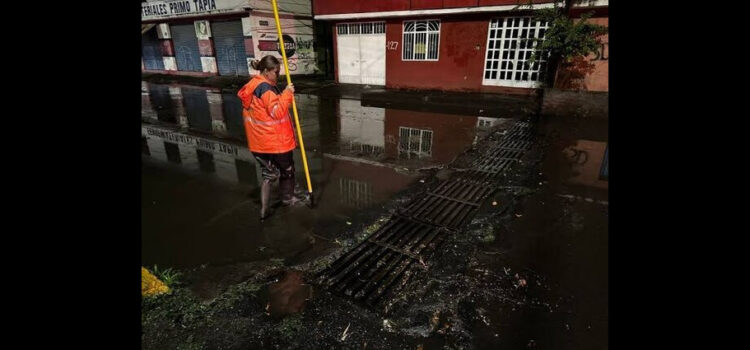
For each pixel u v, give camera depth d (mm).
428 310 2318
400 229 3373
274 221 3578
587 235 3188
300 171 5027
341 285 2576
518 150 5707
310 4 16875
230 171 5094
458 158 5461
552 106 8164
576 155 5375
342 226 3451
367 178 4715
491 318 2244
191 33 17906
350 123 8141
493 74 11242
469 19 11016
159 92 13742
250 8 14742
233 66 17156
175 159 5652
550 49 8148
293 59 16781
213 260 2928
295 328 2172
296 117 3564
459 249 3016
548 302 2375
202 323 2205
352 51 13875
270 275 2695
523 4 9664
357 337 2107
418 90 12719
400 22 12320
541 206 3764
